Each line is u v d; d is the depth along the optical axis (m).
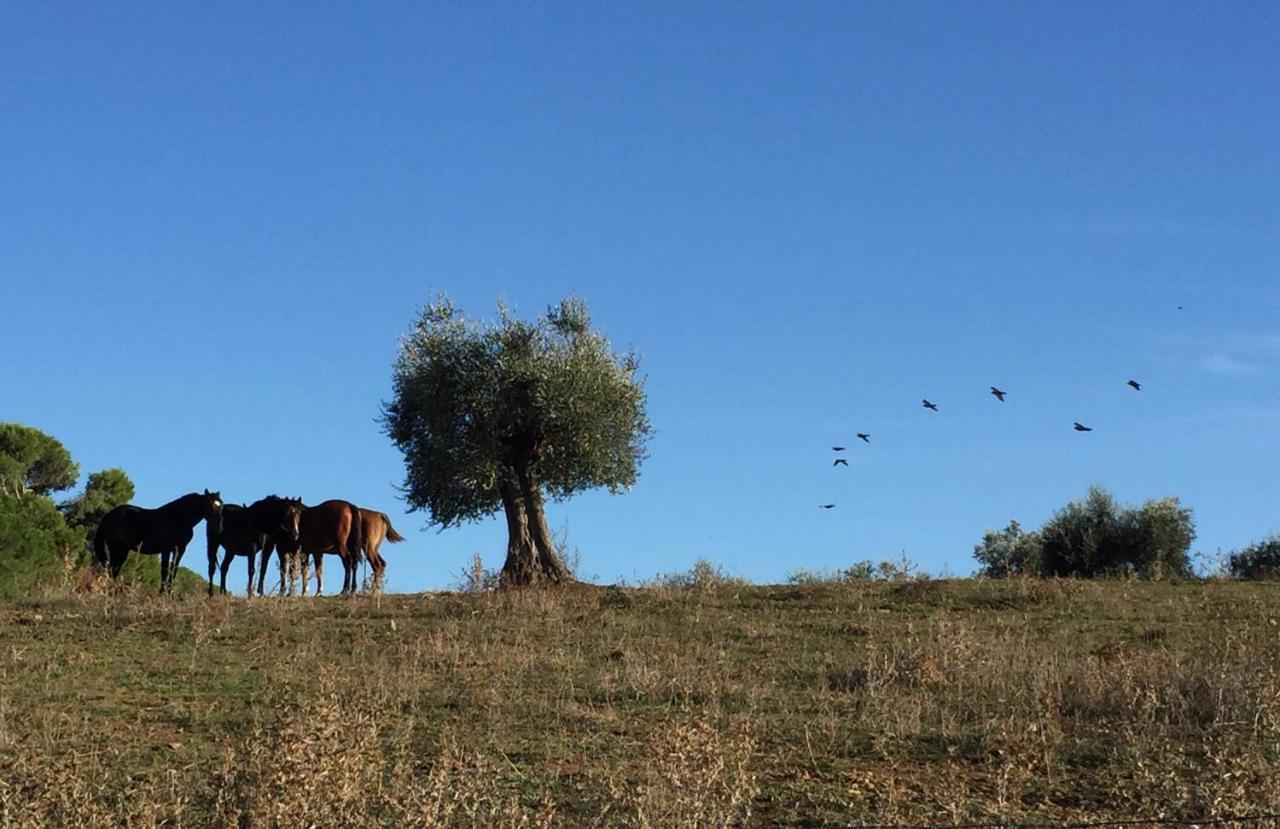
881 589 24.06
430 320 30.05
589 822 10.68
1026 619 20.81
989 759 12.78
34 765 12.23
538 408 29.17
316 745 10.66
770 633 19.62
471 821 10.65
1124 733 13.51
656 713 14.70
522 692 15.54
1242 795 10.75
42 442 45.00
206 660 17.48
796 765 12.67
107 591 22.98
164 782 11.98
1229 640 17.25
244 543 26.14
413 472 29.89
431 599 22.83
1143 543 36.16
